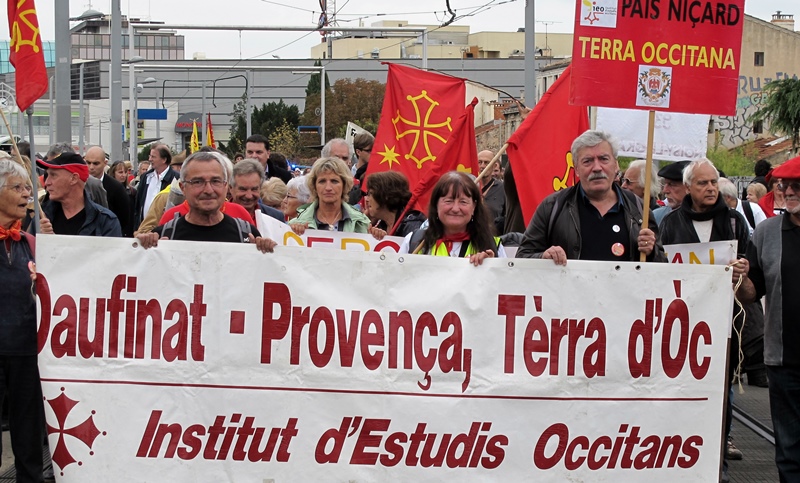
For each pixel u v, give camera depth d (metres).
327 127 57.44
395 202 7.68
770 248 5.82
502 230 9.54
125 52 137.25
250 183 7.60
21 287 5.80
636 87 5.46
